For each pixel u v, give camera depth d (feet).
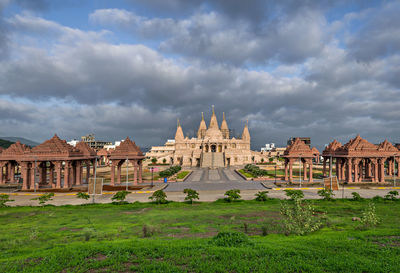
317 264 45.06
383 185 222.07
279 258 47.67
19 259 49.42
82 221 99.96
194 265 45.09
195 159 472.85
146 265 44.93
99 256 50.80
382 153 233.35
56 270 44.21
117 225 89.86
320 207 127.03
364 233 66.95
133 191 199.52
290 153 239.71
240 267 43.55
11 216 114.62
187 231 77.82
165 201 150.30
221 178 283.38
